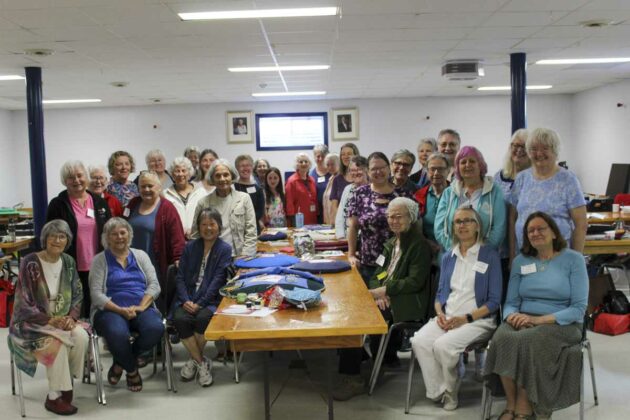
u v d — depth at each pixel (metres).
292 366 3.83
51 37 5.26
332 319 2.48
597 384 3.39
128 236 3.52
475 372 3.58
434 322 3.15
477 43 6.08
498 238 3.16
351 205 3.85
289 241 4.75
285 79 8.28
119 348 3.33
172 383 3.48
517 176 3.22
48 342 3.13
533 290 2.91
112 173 4.73
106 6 4.32
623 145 9.43
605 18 5.09
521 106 6.84
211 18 4.74
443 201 3.38
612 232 4.75
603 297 4.56
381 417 3.00
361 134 11.14
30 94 6.75
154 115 11.12
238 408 3.19
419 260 3.24
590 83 9.66
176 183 4.60
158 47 5.82
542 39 5.95
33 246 5.67
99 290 3.46
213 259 3.60
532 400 2.66
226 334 2.33
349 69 7.55
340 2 4.40
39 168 6.80
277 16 4.75
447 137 4.10
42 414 3.18
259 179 6.26
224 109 11.10
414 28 5.32
